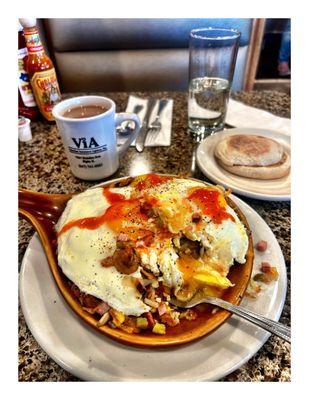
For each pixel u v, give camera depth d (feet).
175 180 2.07
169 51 5.40
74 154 2.51
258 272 1.78
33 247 1.93
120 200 1.94
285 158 2.66
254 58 5.56
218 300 1.59
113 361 1.41
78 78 5.65
